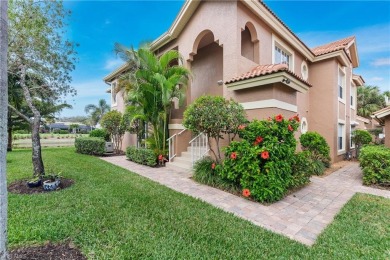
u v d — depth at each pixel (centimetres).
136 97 976
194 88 1285
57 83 736
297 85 782
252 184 553
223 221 423
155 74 932
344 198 595
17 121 1630
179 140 1040
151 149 1061
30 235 343
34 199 518
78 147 1517
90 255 300
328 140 1247
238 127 649
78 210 457
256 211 489
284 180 590
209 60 1200
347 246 344
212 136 718
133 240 343
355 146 1560
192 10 1012
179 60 1091
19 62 644
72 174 791
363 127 2242
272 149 553
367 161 752
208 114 647
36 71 683
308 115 1320
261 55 917
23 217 414
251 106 750
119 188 626
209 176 699
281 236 372
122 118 1381
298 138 1069
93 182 689
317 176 877
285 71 648
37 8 627
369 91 2786
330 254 322
